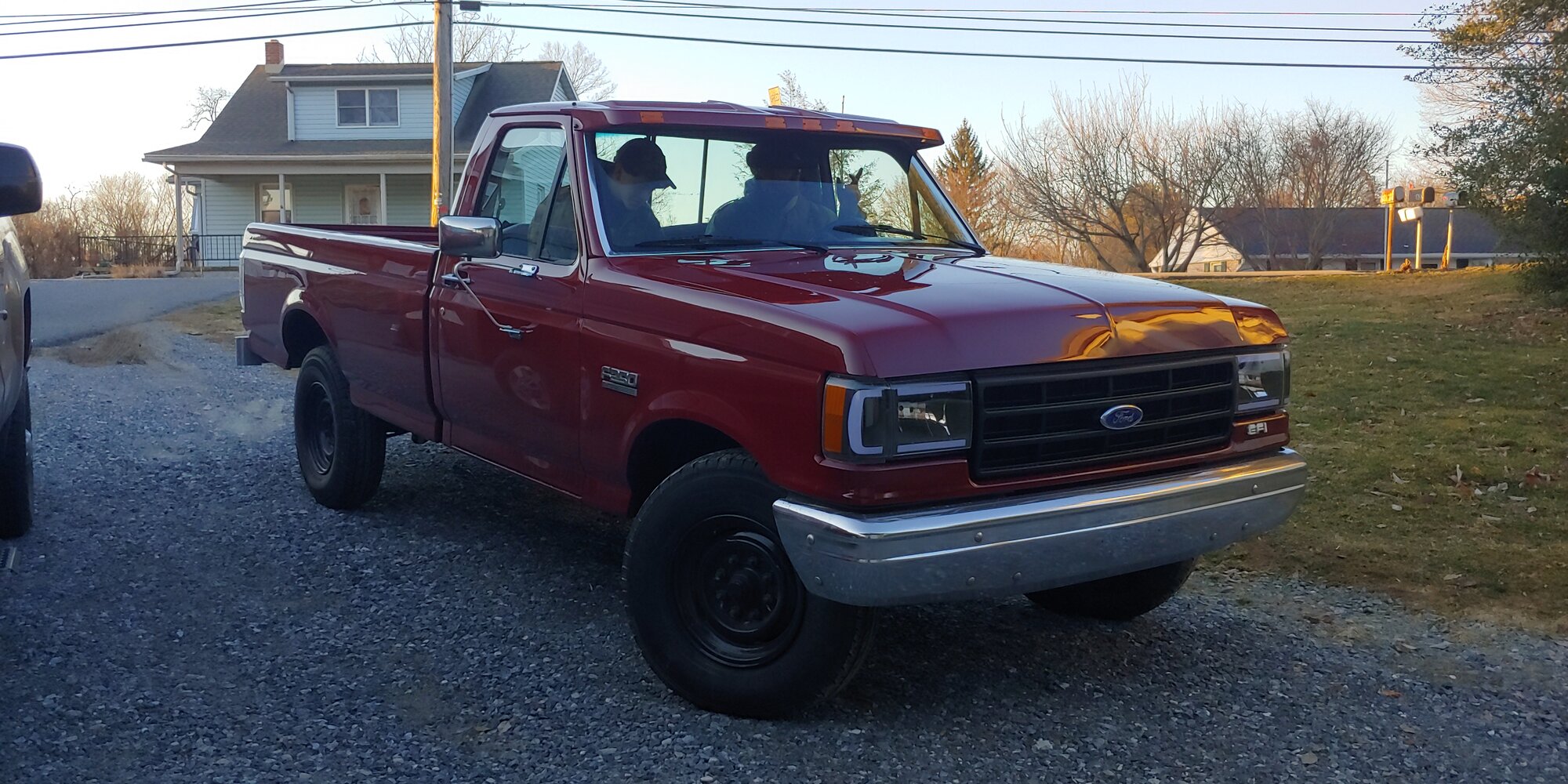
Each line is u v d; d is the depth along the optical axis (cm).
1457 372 1013
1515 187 1433
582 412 441
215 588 518
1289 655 468
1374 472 720
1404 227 5284
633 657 449
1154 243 4928
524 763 364
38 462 748
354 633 470
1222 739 391
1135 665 454
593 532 615
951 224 543
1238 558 585
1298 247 5034
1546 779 368
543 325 457
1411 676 448
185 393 1028
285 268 670
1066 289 399
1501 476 705
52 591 508
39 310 1692
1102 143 4516
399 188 3284
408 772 356
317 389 652
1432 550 589
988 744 383
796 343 356
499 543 593
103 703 398
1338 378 1005
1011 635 484
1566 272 1371
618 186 462
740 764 365
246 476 723
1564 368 1018
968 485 354
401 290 551
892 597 341
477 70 3259
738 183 488
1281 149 4878
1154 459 394
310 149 3139
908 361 343
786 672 376
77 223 4484
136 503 655
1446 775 370
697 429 409
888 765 366
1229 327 414
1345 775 368
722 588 391
